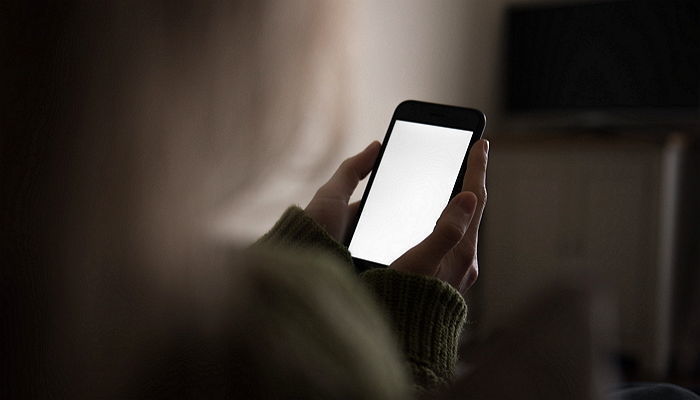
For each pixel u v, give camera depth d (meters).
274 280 0.32
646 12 3.22
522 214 3.16
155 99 0.27
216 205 0.27
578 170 3.03
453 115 0.93
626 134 3.06
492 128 3.81
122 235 0.27
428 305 0.48
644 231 2.89
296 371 0.31
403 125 0.95
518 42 3.59
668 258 2.91
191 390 0.29
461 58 3.53
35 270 0.28
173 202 0.27
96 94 0.27
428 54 3.27
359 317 0.34
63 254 0.28
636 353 2.93
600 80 3.37
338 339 0.32
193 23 0.27
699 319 3.04
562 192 3.07
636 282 2.91
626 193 2.93
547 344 0.30
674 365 3.02
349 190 0.81
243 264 0.31
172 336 0.29
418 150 0.92
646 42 3.23
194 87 0.27
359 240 0.86
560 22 3.46
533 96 3.56
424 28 3.22
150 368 0.28
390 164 0.92
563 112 3.48
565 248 3.07
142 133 0.27
